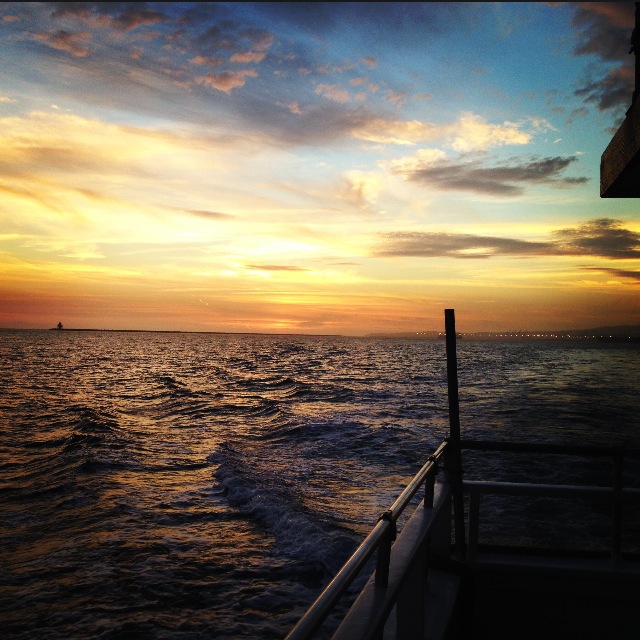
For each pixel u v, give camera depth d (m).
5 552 9.15
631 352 141.12
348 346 183.00
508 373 53.78
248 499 11.80
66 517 10.98
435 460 2.96
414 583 2.52
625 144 2.58
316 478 13.77
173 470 14.95
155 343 186.75
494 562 3.51
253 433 21.30
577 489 3.46
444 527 3.45
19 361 74.62
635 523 7.82
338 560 8.52
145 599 7.43
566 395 32.06
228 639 6.48
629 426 20.81
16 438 20.22
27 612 7.12
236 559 8.72
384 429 20.95
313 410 27.62
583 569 3.43
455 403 3.49
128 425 23.27
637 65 2.67
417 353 123.88
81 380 47.41
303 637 1.23
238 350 132.75
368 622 1.71
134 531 10.03
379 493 12.37
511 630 3.22
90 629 6.71
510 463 12.62
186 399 33.78
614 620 3.27
